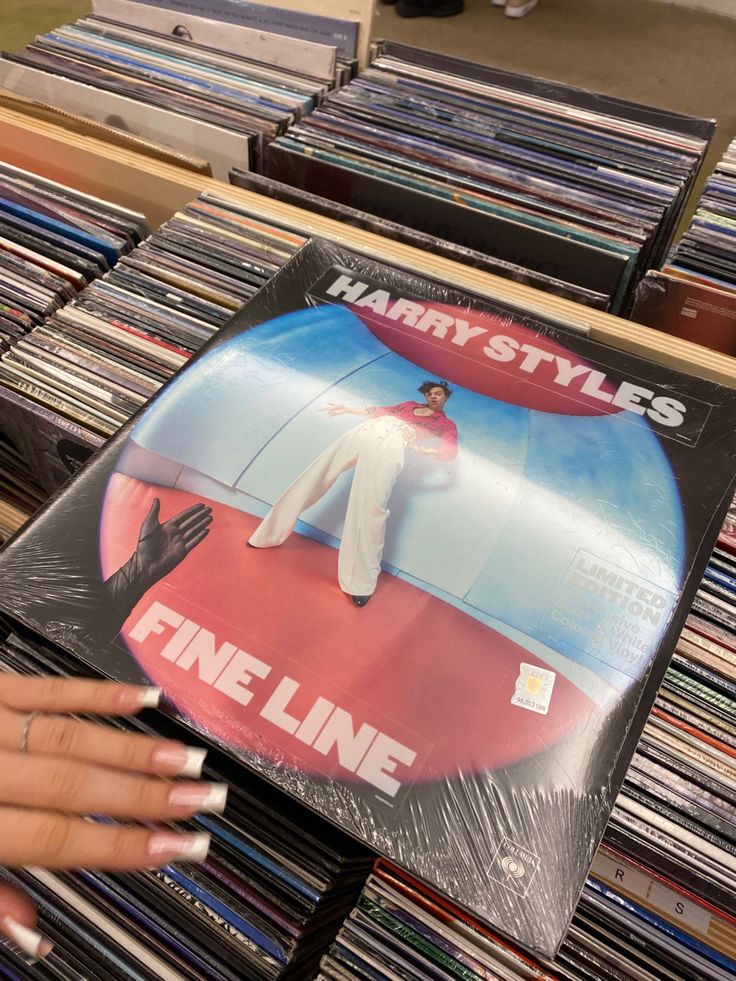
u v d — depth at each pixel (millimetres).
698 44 3018
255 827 664
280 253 878
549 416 684
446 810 497
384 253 877
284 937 627
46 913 665
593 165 1024
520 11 3055
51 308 856
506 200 962
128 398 769
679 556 602
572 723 526
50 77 1121
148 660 555
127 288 853
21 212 949
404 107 1098
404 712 531
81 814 468
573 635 561
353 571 589
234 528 612
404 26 3029
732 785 587
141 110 1079
